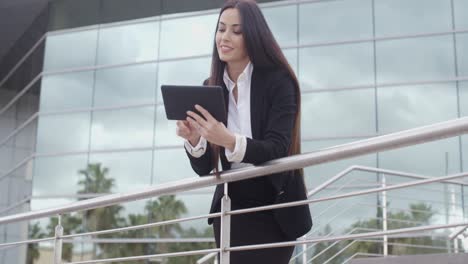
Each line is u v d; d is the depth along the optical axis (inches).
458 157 402.9
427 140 75.4
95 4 547.8
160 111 494.3
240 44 92.7
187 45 502.3
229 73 97.0
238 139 85.4
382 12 450.6
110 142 506.0
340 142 436.5
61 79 542.0
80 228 491.5
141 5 529.7
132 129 500.7
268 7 481.1
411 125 425.7
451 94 422.9
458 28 431.5
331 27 459.8
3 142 585.0
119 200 117.6
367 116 435.8
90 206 125.6
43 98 542.3
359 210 386.9
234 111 95.8
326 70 453.4
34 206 517.7
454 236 297.3
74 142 519.2
